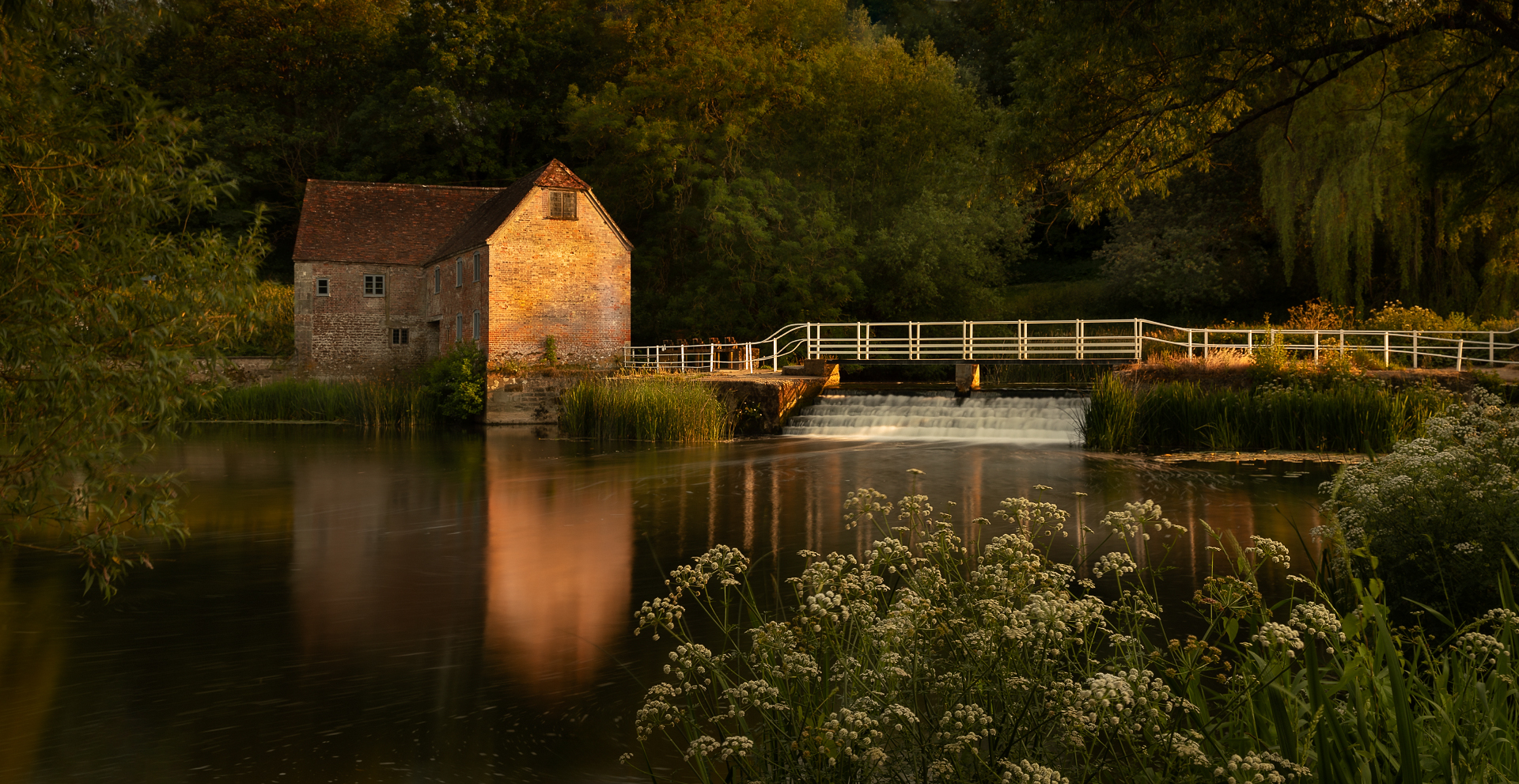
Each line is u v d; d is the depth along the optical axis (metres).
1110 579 9.67
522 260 38.91
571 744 5.81
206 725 6.23
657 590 10.11
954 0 67.56
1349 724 3.76
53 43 6.71
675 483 19.12
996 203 44.34
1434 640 5.82
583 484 19.00
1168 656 6.42
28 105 6.34
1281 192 38.91
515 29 58.31
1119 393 24.20
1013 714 3.80
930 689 4.02
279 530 14.11
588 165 53.16
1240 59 18.23
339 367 45.84
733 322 44.62
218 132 60.41
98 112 6.68
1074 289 49.47
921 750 3.72
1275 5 15.24
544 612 9.24
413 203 48.78
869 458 23.12
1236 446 22.50
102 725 6.25
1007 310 47.91
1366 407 21.23
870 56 48.25
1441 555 5.98
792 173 48.53
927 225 43.91
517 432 32.34
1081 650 4.65
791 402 31.17
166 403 6.79
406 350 46.88
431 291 46.03
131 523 7.14
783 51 50.47
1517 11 15.60
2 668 7.51
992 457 22.81
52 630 8.67
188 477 20.36
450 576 10.95
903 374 41.94
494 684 7.00
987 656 3.84
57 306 6.32
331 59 65.25
